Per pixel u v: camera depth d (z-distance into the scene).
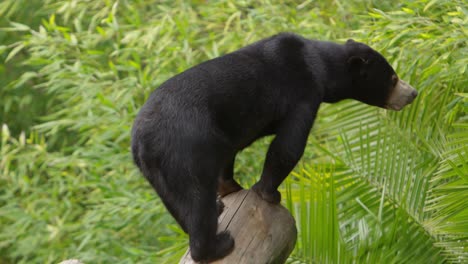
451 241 9.56
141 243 15.17
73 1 14.54
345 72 8.96
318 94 8.58
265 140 13.96
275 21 13.69
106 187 14.48
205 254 7.49
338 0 13.88
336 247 9.41
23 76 14.69
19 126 19.88
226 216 7.88
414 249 9.73
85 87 14.13
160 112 7.60
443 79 11.28
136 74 15.67
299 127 8.27
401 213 9.84
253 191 8.12
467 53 10.06
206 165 7.54
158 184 7.59
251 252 7.59
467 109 10.48
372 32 11.12
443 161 9.79
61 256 15.55
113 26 13.85
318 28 13.32
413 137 10.95
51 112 19.61
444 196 9.16
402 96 9.41
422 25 11.20
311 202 9.47
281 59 8.39
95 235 15.34
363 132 11.27
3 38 19.44
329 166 10.63
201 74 7.88
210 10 14.32
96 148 14.64
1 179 16.81
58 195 16.73
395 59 11.38
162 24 13.67
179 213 7.54
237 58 8.19
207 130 7.60
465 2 10.32
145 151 7.57
